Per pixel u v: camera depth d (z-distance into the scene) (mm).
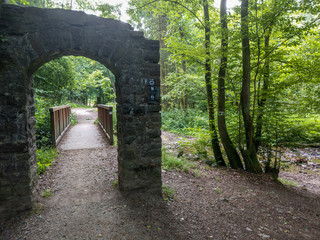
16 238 2371
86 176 4051
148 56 3217
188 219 2984
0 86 2580
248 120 5191
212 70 5648
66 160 4863
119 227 2633
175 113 12328
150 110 3299
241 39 4793
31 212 2797
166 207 3203
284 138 5086
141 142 3293
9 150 2670
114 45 3043
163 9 5883
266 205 3664
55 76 7656
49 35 2736
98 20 2955
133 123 3215
